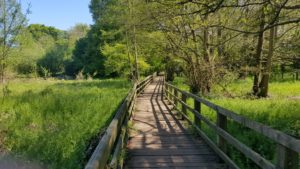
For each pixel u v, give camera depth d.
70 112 10.63
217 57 16.92
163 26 15.46
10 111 10.68
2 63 14.59
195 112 7.53
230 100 14.12
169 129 8.20
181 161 5.37
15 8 13.47
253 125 3.71
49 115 9.84
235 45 16.47
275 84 25.48
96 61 45.62
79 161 5.85
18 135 7.12
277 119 8.84
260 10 6.11
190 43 16.31
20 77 35.22
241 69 16.14
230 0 5.90
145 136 7.36
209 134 6.95
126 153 5.69
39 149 6.11
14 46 15.36
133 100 11.27
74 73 53.97
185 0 6.01
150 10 9.45
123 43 30.05
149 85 29.41
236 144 4.38
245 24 7.00
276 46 16.02
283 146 2.96
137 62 27.61
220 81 17.45
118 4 23.92
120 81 33.00
